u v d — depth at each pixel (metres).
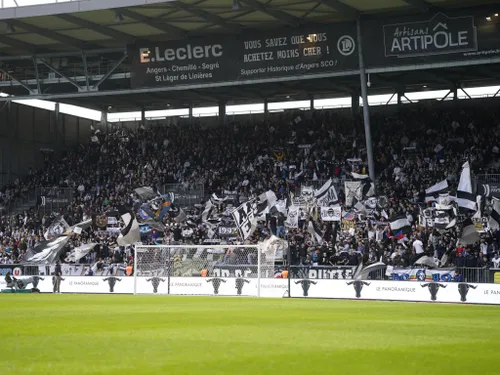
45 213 56.28
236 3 42.03
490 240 38.94
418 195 45.31
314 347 13.69
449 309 27.05
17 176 63.00
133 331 16.61
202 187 52.97
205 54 48.06
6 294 39.53
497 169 46.62
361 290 36.00
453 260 37.38
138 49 49.50
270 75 46.84
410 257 37.00
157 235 46.94
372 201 41.97
